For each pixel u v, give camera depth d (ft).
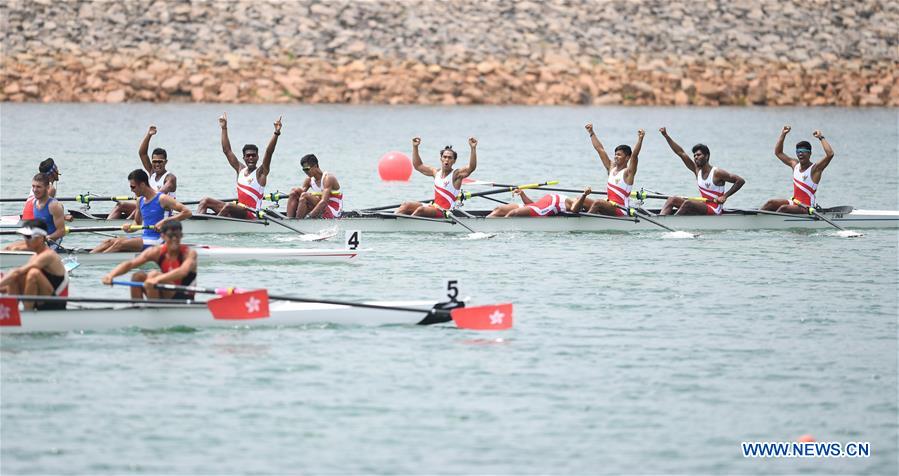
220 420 182.29
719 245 332.80
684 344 224.94
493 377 203.62
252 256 298.97
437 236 340.39
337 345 220.64
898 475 167.73
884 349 223.10
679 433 180.24
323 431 178.81
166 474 163.63
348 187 483.10
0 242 322.96
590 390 197.67
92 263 286.87
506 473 165.68
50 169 294.05
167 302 226.38
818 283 280.92
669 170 579.48
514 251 317.83
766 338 229.86
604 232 353.10
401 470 165.99
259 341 221.87
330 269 291.79
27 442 172.96
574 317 244.42
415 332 230.68
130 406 187.01
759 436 179.42
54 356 209.87
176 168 532.73
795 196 365.40
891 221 374.02
